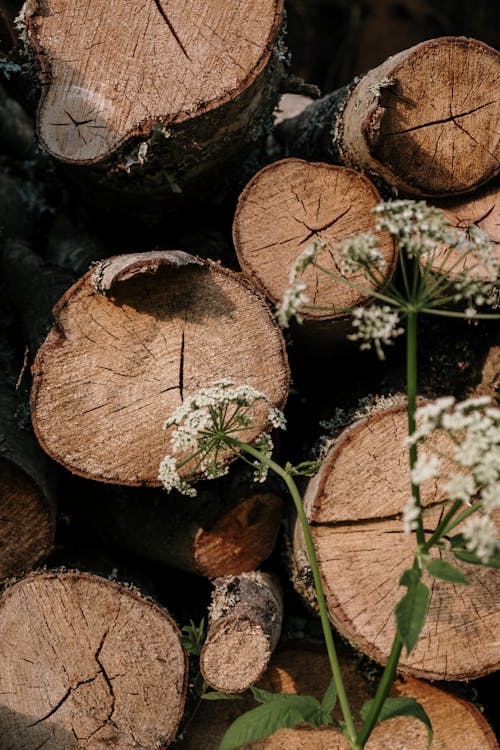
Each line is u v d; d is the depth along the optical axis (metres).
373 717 1.05
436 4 2.70
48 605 1.27
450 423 0.98
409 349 1.02
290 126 1.52
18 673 1.28
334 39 2.77
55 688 1.27
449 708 1.32
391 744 1.32
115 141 1.25
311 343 1.35
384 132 1.27
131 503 1.36
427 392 1.37
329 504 1.23
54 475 1.34
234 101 1.25
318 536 1.24
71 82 1.26
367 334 1.02
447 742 1.32
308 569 1.27
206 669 1.23
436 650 1.24
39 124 1.27
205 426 1.12
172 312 1.24
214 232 1.44
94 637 1.27
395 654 1.04
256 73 1.25
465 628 1.24
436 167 1.29
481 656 1.24
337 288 1.27
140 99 1.25
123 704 1.27
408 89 1.26
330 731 1.32
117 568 1.37
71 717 1.27
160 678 1.27
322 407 1.42
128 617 1.26
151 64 1.25
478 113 1.28
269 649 1.23
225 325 1.24
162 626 1.26
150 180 1.31
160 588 1.41
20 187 1.70
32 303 1.43
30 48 1.28
